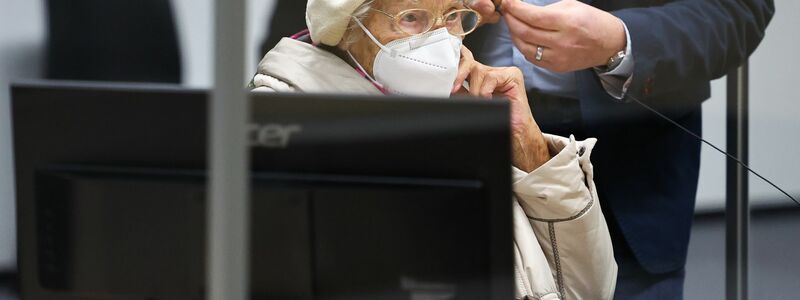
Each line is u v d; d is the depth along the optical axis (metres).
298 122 2.61
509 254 2.61
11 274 5.98
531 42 5.28
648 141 5.69
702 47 5.66
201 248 2.66
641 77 5.56
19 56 6.43
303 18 5.55
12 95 2.70
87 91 2.67
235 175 2.51
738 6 5.68
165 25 6.41
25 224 2.75
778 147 5.90
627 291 5.80
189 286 2.69
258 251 2.64
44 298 2.78
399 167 2.60
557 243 4.55
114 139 2.67
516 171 4.49
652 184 5.74
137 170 2.68
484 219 2.60
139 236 2.69
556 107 5.49
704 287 5.87
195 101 2.63
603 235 4.62
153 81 6.45
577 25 5.31
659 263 5.80
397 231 2.62
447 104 2.58
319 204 2.62
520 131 4.73
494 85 4.75
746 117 5.82
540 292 4.37
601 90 5.52
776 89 5.80
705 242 5.91
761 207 5.98
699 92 5.74
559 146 4.74
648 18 5.50
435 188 2.59
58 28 6.44
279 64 4.44
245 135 2.51
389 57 4.32
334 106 2.60
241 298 2.53
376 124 2.60
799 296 6.69
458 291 2.63
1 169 6.14
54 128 2.69
